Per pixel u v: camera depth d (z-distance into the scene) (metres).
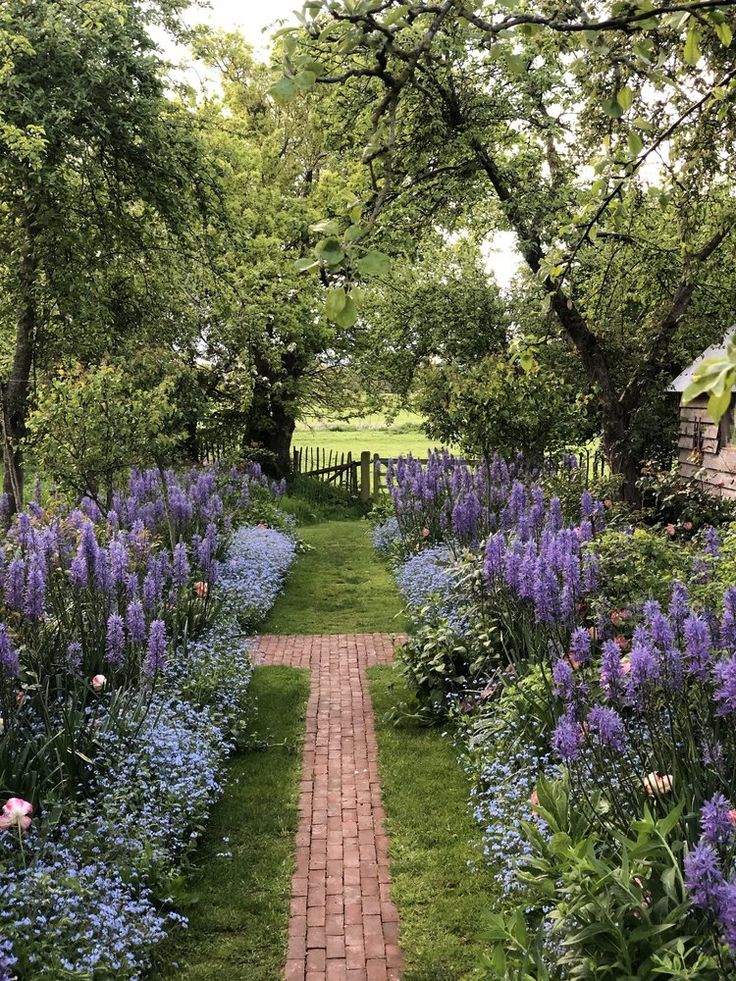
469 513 8.41
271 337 20.06
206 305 14.15
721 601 4.57
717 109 6.34
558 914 2.77
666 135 4.46
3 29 9.66
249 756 6.07
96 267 12.20
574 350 13.98
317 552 14.51
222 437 19.42
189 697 6.20
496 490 10.18
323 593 11.45
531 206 10.79
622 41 4.26
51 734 4.57
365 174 10.79
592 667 4.58
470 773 5.46
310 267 2.31
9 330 13.38
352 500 20.98
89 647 5.47
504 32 2.78
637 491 11.78
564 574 4.80
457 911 4.08
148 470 11.07
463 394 10.66
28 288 11.90
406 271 17.48
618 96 3.53
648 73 3.81
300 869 4.53
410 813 5.11
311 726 6.62
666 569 5.70
